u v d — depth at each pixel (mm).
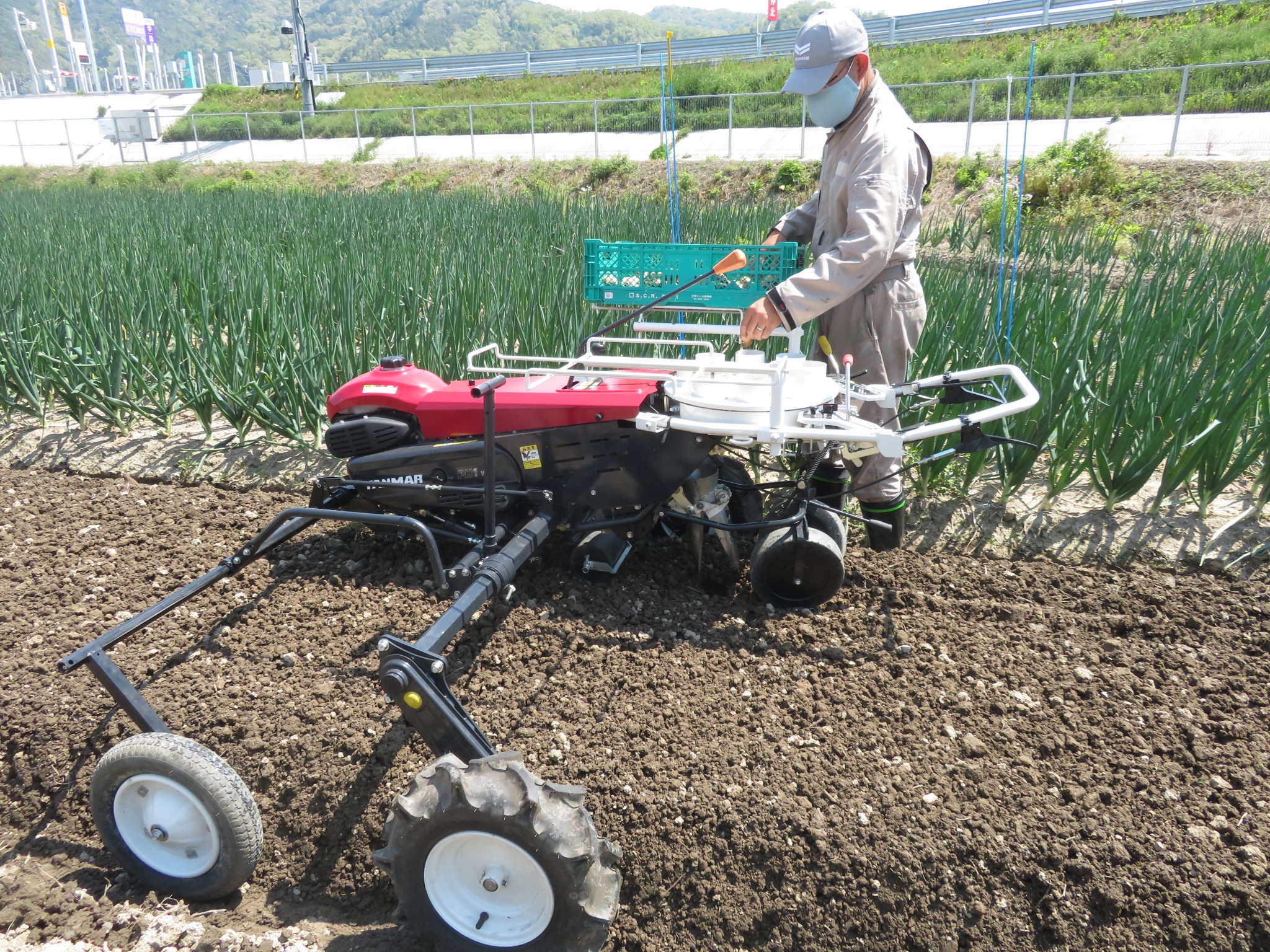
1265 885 2055
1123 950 2014
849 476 3633
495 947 1952
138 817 2244
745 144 24016
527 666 2924
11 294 6227
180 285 6781
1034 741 2562
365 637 3074
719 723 2637
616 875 1936
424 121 33812
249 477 4543
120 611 3320
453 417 3180
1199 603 3256
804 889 2178
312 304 5453
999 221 12648
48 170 34562
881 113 3062
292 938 2188
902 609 3264
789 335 2975
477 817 1832
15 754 2736
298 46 35719
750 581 3295
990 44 30234
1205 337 4777
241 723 2672
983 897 2117
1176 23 27125
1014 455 3828
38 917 2252
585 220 10688
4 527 4027
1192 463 3646
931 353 4297
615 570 3186
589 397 2982
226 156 34219
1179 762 2475
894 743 2557
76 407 4984
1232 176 13688
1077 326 4262
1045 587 3410
